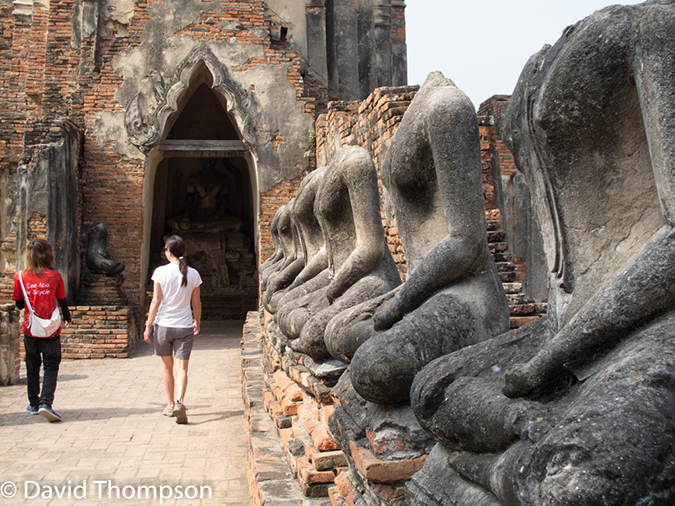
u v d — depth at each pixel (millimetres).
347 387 3090
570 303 2107
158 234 18562
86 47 14055
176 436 5941
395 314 3057
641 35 1772
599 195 2064
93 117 13914
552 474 1456
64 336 11328
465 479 1999
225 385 8539
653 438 1394
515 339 2285
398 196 3508
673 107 1698
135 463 5145
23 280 6543
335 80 17219
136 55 14141
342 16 17625
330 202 4496
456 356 2311
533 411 1755
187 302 6703
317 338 3809
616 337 1746
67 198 12383
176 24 14352
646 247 1744
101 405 7281
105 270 12883
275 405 4848
